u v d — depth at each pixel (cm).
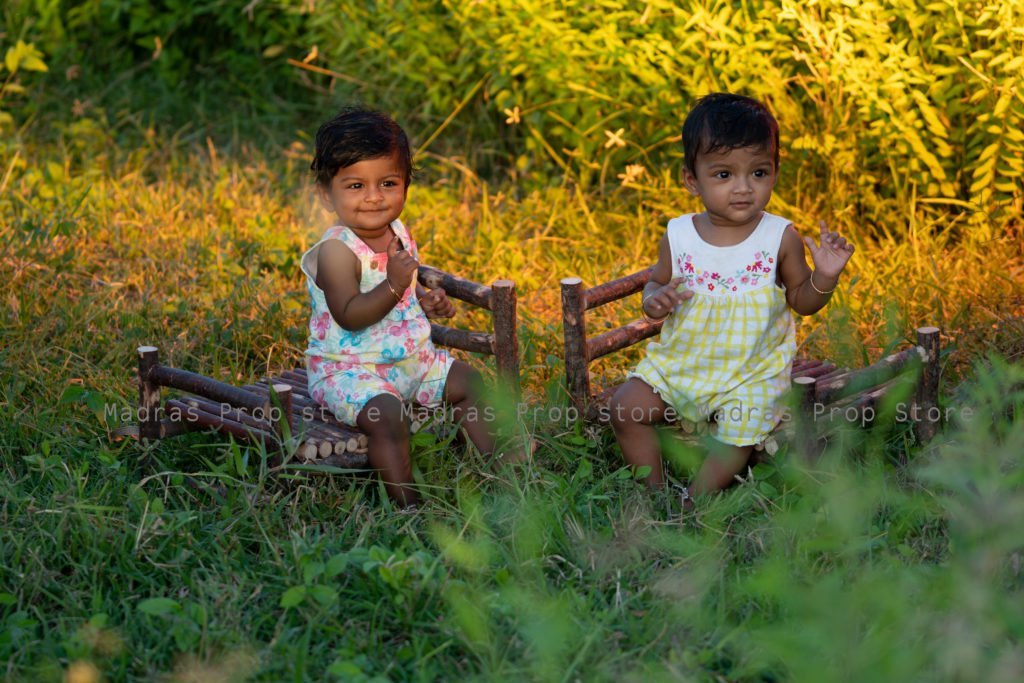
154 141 1023
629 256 811
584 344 566
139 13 1087
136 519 494
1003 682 360
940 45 745
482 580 456
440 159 971
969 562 408
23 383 621
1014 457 470
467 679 401
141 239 837
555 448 562
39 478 544
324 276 535
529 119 898
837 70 761
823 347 672
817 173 841
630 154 896
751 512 504
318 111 1093
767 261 530
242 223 879
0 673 402
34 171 916
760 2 812
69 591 446
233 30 1098
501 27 880
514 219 878
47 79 1088
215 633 414
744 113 511
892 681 355
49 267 753
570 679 394
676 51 803
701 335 536
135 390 639
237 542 475
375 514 511
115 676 401
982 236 758
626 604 436
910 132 751
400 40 948
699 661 397
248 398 516
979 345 657
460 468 546
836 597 383
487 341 569
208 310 736
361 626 432
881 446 556
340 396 529
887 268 754
